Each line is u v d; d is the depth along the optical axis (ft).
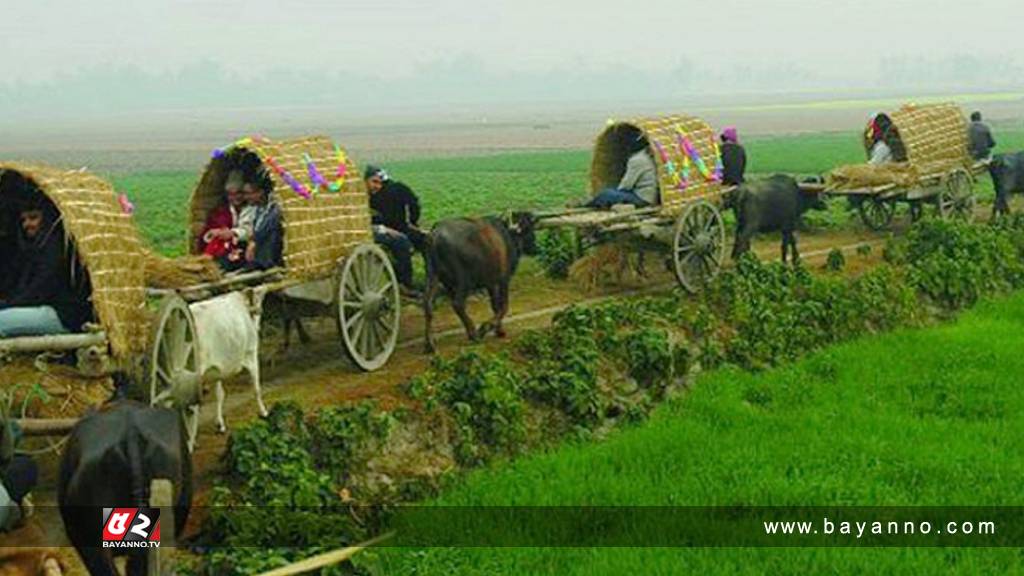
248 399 56.13
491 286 65.82
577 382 56.80
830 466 49.16
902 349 69.15
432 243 63.52
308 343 67.87
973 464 49.26
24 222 46.37
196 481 45.65
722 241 80.18
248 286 55.88
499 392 53.31
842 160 221.25
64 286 46.03
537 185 187.52
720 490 46.03
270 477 44.04
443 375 55.36
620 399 59.06
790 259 91.04
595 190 86.53
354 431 48.16
